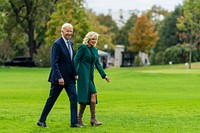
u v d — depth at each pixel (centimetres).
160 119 1390
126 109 1688
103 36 11344
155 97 2400
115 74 5122
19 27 8331
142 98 2309
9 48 8200
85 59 1245
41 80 4272
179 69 6297
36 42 8494
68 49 1212
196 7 7056
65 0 7338
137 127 1227
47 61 7569
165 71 5484
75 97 1209
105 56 9394
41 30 8338
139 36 10862
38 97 2312
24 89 3055
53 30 7375
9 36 8194
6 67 7225
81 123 1262
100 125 1259
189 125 1264
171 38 11344
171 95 2633
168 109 1672
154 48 12012
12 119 1371
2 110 1633
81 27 7331
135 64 9219
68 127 1226
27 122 1310
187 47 9494
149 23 10931
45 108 1227
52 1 7925
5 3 7256
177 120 1366
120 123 1298
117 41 13288
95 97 1254
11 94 2453
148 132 1148
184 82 4066
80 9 7412
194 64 7912
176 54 9519
